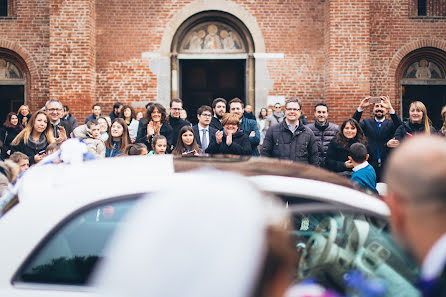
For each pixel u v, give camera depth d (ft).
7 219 7.38
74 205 7.41
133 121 32.17
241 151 23.45
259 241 2.19
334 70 41.75
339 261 7.43
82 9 40.83
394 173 3.37
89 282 6.98
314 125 26.11
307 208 7.62
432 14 44.45
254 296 2.12
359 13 41.63
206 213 2.23
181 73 45.03
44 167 8.89
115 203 7.41
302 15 43.47
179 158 9.34
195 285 2.08
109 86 43.09
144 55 43.21
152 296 2.06
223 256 2.14
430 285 3.12
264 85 43.50
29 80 44.04
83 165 8.84
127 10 43.11
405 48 44.11
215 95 46.32
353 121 22.77
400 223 3.46
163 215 2.24
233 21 43.70
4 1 43.98
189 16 43.16
